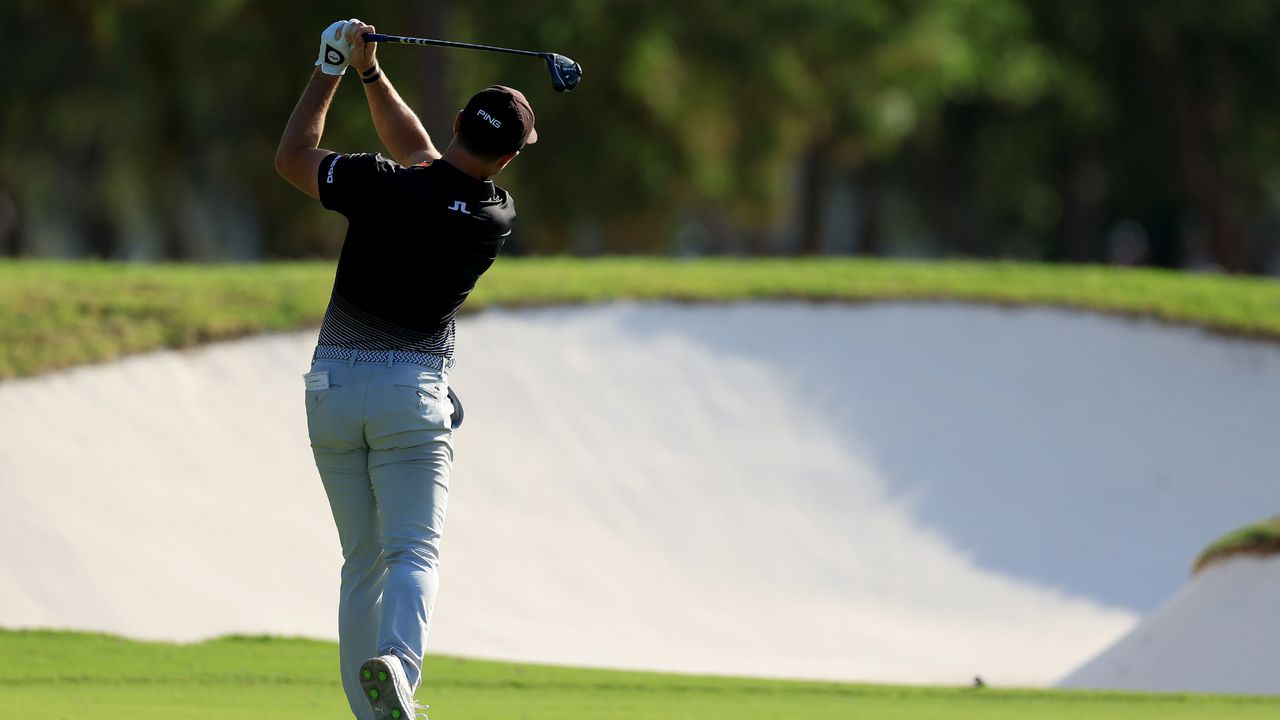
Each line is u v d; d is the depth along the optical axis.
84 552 35.94
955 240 146.50
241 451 42.22
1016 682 35.69
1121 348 51.34
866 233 152.50
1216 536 44.25
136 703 21.56
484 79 90.50
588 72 91.69
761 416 48.84
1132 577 43.09
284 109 93.44
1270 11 122.88
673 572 42.56
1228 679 26.27
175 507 39.09
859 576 43.34
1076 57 125.94
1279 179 140.00
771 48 93.25
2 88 100.44
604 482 45.38
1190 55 127.06
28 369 41.50
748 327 52.31
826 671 36.56
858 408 49.50
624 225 99.25
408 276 15.82
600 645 37.53
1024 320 52.84
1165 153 133.88
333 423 16.03
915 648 39.31
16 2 96.31
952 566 43.72
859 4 95.56
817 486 46.59
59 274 50.44
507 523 42.66
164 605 34.97
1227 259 133.88
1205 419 48.47
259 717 19.94
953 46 102.25
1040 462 47.47
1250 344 50.56
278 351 46.00
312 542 39.62
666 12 91.31
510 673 25.02
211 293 48.19
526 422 46.78
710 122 96.06
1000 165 138.12
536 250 101.75
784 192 104.81
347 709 21.22
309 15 89.94
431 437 16.19
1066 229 144.00
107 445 40.25
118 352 43.50
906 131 114.00
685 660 37.09
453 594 38.62
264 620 35.19
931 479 46.94
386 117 17.48
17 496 37.00
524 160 93.88
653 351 50.44
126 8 90.38
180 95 99.50
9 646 26.86
